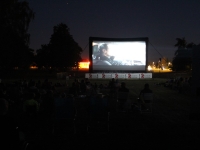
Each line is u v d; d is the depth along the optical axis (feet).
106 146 22.16
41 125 30.12
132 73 129.80
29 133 26.68
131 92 72.08
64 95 33.45
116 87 56.18
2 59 106.93
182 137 25.16
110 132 27.14
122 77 131.54
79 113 38.27
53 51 200.95
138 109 38.96
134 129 28.48
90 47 118.01
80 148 21.56
